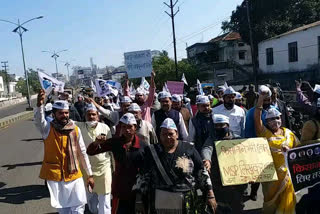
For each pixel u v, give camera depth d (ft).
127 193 12.19
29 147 41.42
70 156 13.69
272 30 111.04
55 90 24.32
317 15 111.45
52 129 13.66
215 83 127.44
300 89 24.29
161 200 10.89
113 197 12.47
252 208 17.56
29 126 67.92
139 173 11.53
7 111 136.67
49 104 21.06
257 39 114.42
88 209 18.92
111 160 16.90
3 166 31.30
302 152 13.67
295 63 93.04
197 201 11.25
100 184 15.76
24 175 27.20
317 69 84.43
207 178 11.40
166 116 18.61
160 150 11.14
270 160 14.26
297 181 13.64
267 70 107.24
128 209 12.35
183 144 11.33
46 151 13.64
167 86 37.60
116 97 40.11
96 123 16.78
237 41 138.72
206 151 14.07
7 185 24.52
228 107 18.42
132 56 32.58
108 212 15.93
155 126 18.71
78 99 31.58
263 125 15.23
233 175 13.93
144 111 21.35
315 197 13.82
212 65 129.29
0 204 20.38
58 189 13.48
